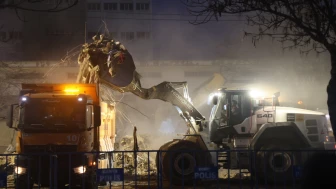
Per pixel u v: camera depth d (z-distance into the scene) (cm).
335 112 952
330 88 974
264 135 1736
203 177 1134
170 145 1689
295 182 1160
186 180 1661
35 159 1481
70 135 1524
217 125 1842
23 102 1549
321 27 1074
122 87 1791
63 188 1570
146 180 1911
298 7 1076
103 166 1911
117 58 1716
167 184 1745
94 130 1684
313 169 399
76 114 1547
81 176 1502
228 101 1808
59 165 1497
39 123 1527
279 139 1739
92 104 1591
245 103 1803
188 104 1922
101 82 1811
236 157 1706
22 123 1528
